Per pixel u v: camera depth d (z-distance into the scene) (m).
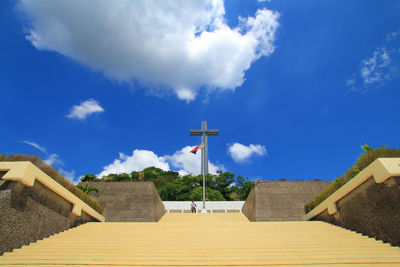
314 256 5.44
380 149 8.32
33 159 9.20
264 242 6.75
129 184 16.75
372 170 7.21
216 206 28.55
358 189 8.07
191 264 5.08
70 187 10.78
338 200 9.34
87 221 11.52
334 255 5.52
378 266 4.77
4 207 6.38
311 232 8.07
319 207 10.90
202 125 53.25
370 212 7.46
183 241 6.95
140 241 7.01
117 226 10.10
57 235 8.23
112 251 6.04
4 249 6.20
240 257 5.45
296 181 17.09
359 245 6.39
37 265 5.08
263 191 16.47
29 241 7.11
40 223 7.70
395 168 6.63
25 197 7.12
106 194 16.38
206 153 50.75
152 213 15.50
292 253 5.71
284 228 8.95
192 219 16.84
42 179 7.74
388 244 6.47
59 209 8.89
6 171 7.02
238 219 17.05
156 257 5.51
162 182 50.06
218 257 5.47
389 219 6.65
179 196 41.19
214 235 7.71
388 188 6.72
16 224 6.70
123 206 15.84
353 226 8.32
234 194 48.94
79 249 6.29
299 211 15.73
